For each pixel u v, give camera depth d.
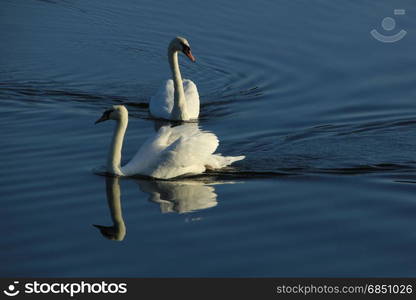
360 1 31.64
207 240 14.66
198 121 22.17
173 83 23.23
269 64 26.28
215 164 17.98
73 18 30.92
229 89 24.75
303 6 31.19
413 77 24.77
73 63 26.84
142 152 17.83
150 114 22.77
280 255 14.16
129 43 28.77
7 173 17.45
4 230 14.86
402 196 16.70
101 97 23.92
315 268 13.73
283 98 23.56
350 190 17.00
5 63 26.39
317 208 16.09
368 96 23.33
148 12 31.19
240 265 13.78
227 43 28.11
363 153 19.22
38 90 24.12
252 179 17.61
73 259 13.88
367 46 27.44
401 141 20.06
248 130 21.00
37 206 15.89
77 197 16.38
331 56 26.64
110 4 32.16
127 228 15.07
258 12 30.66
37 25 30.20
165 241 14.61
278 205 16.22
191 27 29.58
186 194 16.70
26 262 13.73
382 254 14.25
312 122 21.45
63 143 19.45
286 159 18.78
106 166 17.69
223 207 16.08
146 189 16.91
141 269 13.60
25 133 20.17
